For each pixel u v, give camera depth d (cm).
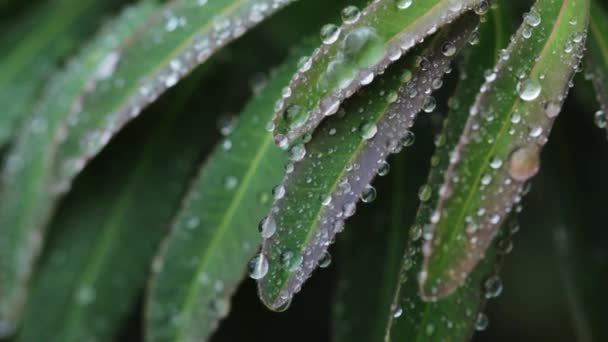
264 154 33
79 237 40
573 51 30
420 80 30
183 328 34
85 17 42
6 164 39
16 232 38
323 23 34
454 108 31
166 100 40
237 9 33
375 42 30
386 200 36
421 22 30
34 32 42
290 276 29
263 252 30
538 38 30
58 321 39
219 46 33
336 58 30
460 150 29
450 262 29
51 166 37
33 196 38
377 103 30
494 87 30
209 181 34
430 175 31
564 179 37
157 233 39
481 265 32
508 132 29
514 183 29
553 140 38
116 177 40
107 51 37
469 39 31
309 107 29
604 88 31
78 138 36
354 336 36
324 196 30
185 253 34
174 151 40
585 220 37
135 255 39
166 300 34
